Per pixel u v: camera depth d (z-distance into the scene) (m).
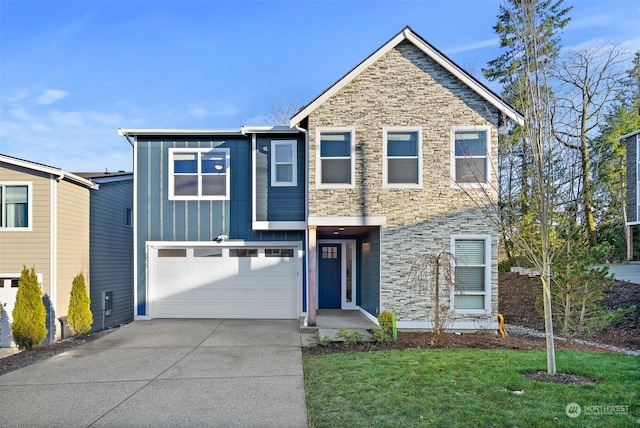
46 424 5.37
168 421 5.38
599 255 9.40
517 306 14.23
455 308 10.94
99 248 15.66
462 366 7.09
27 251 12.56
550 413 5.10
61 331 12.69
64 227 13.27
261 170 12.82
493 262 10.94
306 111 11.23
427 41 11.09
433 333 10.37
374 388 6.15
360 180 11.17
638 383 6.10
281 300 13.05
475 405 5.41
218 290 13.07
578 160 7.17
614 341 9.70
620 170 21.08
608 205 24.38
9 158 12.53
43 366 8.06
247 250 13.16
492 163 10.90
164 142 13.13
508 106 10.84
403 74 11.29
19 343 11.17
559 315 9.84
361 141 11.22
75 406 5.96
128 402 6.07
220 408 5.75
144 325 11.88
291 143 12.86
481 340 9.66
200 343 9.76
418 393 5.89
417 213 11.10
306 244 12.99
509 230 7.39
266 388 6.52
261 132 12.73
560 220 7.56
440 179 11.15
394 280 11.03
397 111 11.24
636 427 4.73
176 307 13.00
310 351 8.91
